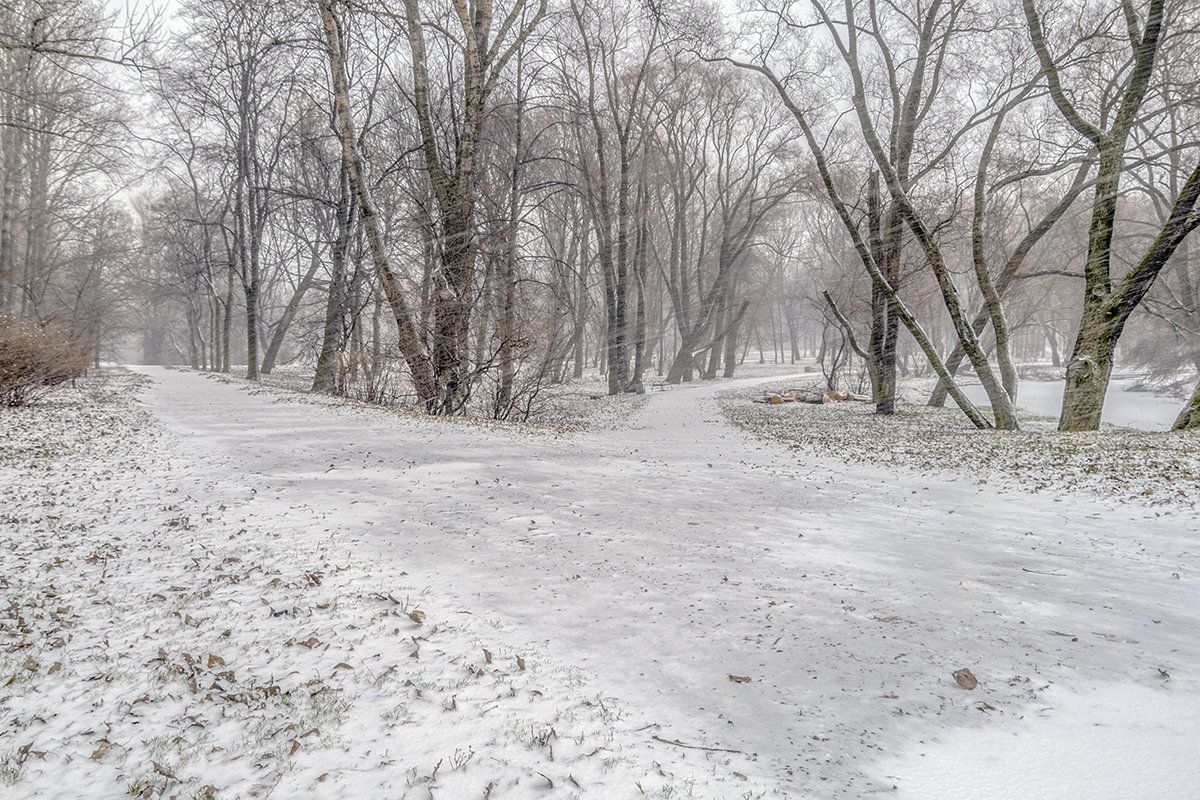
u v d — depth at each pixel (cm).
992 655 435
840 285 3719
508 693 374
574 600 524
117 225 4409
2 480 862
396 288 2003
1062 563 627
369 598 509
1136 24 1709
